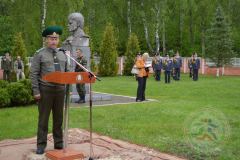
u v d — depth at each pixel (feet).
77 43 38.96
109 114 28.14
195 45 133.28
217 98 40.96
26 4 84.79
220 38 85.35
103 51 89.56
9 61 64.95
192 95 44.75
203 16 117.60
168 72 64.85
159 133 21.34
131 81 70.69
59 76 14.02
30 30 85.61
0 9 138.10
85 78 14.49
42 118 16.08
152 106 32.71
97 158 15.69
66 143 15.51
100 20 102.78
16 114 28.27
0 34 131.54
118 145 18.16
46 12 87.10
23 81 34.12
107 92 49.34
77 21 39.01
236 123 24.20
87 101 37.37
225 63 85.40
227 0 119.44
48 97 15.85
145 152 16.84
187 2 115.34
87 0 102.42
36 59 15.76
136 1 109.70
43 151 16.29
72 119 26.09
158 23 105.60
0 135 21.11
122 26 111.45
